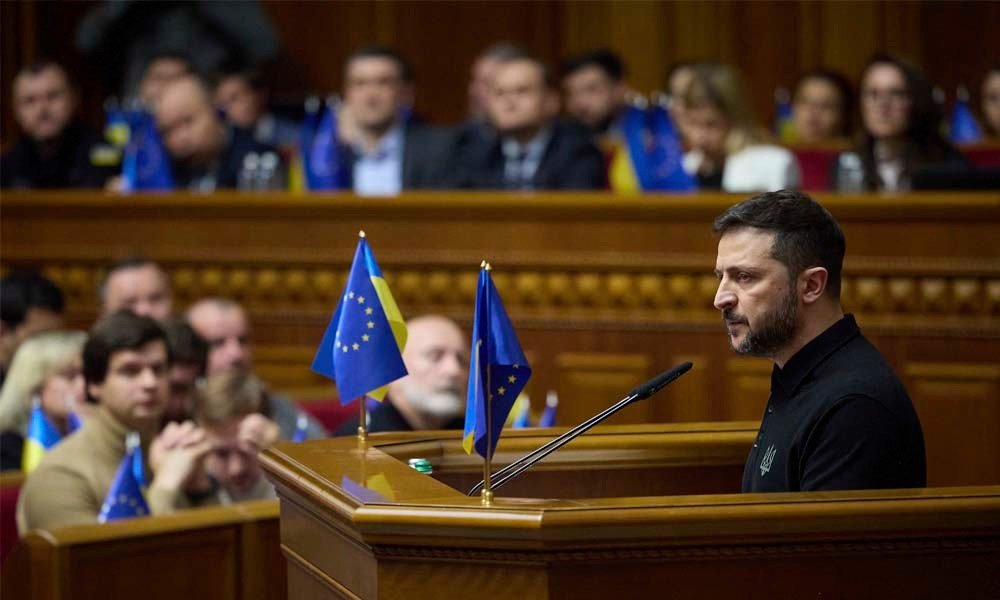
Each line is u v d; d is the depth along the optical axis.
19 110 25.59
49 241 21.75
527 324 19.72
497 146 22.05
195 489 14.32
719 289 9.15
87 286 21.66
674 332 19.22
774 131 33.19
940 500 7.32
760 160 21.14
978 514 7.30
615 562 7.16
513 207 19.72
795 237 8.97
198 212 21.22
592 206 19.41
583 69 26.05
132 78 31.39
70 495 13.89
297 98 34.16
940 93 31.84
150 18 31.45
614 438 10.02
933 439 18.20
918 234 18.19
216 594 12.66
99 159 25.67
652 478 10.07
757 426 10.36
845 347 9.05
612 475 10.01
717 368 19.08
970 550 7.40
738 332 9.10
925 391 18.22
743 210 9.09
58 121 25.55
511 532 7.08
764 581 7.29
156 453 14.05
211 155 23.62
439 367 14.34
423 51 34.16
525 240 19.77
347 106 25.30
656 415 19.31
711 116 21.19
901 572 7.38
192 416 14.90
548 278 19.69
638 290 19.36
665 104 22.55
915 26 32.84
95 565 12.10
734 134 21.23
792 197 9.09
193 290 21.28
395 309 9.73
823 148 25.02
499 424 7.74
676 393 19.22
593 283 19.50
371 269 9.71
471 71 34.09
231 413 14.68
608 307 19.48
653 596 7.21
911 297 18.23
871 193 18.41
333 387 19.27
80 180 25.48
